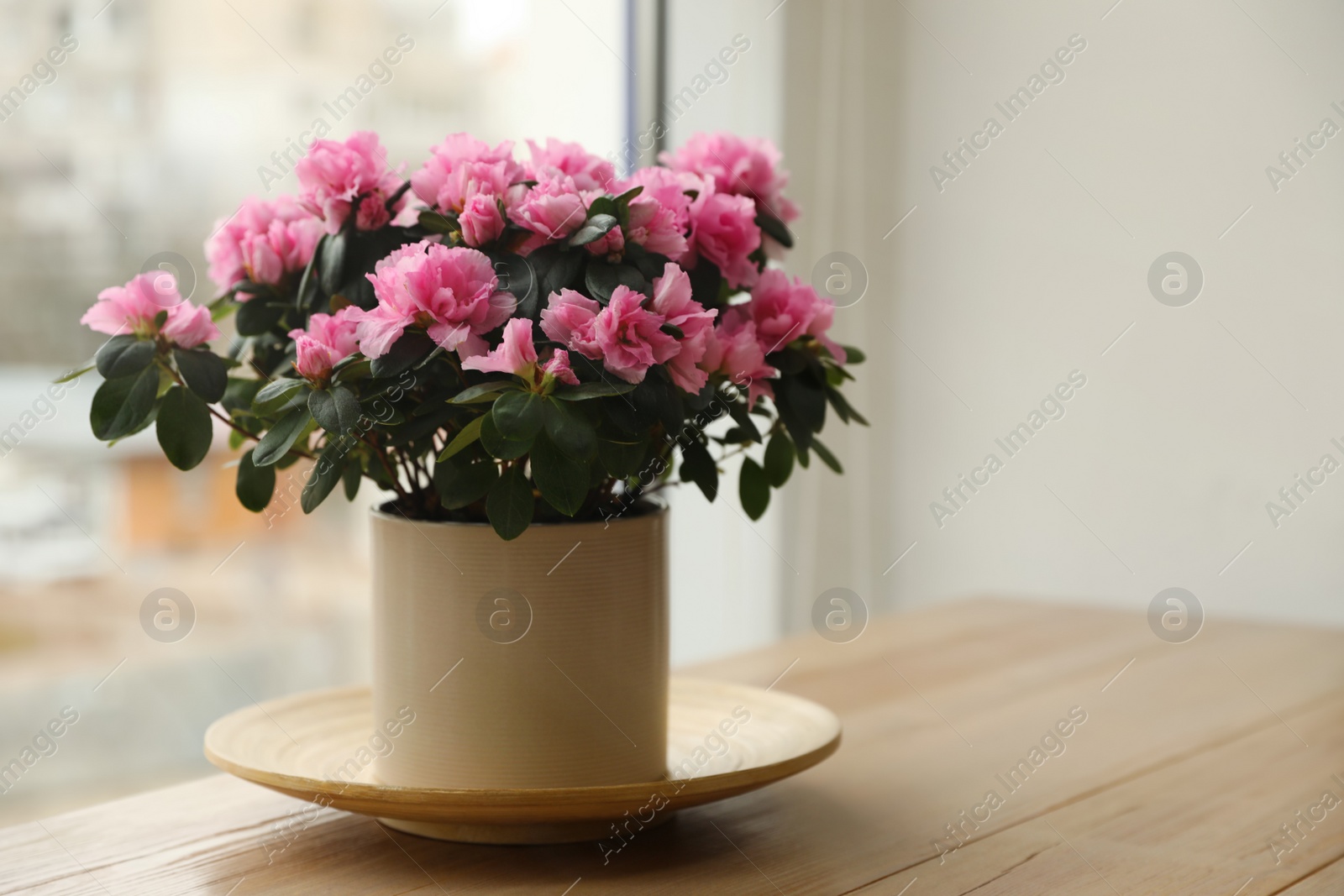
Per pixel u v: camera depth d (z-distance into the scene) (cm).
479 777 72
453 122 204
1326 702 116
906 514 222
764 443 81
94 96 180
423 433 67
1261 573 186
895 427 223
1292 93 179
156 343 70
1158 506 195
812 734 85
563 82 214
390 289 65
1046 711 111
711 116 217
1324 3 176
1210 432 190
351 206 72
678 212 72
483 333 66
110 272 183
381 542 74
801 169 218
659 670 76
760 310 74
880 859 75
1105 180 198
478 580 71
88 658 205
